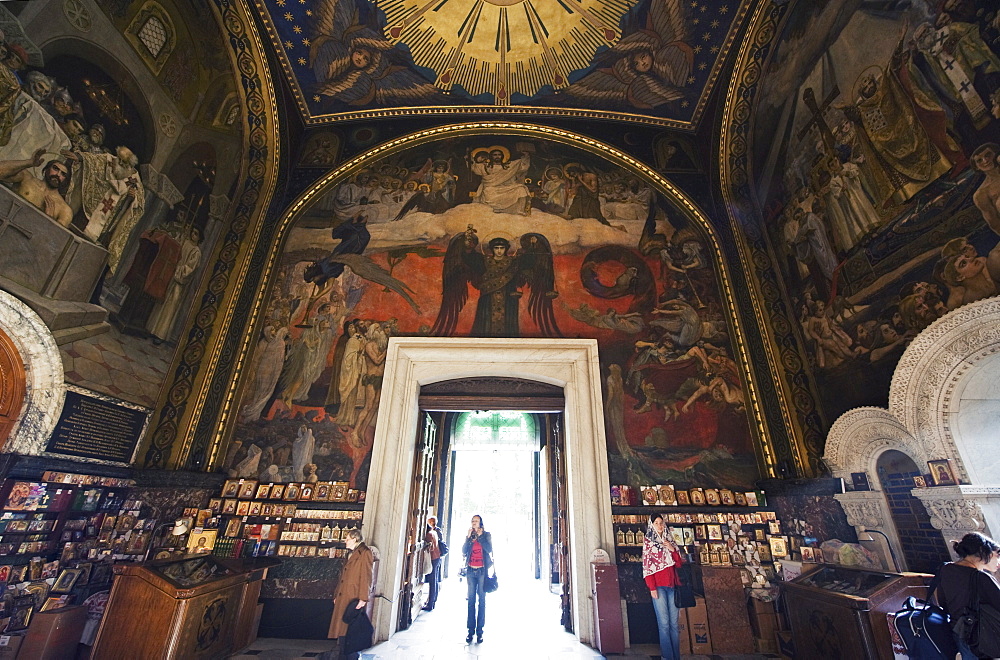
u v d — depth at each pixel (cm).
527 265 887
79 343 574
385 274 875
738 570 614
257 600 610
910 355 555
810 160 762
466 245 905
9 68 489
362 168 987
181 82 752
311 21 845
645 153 1001
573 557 692
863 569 482
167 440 694
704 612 589
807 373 749
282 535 660
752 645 575
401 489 712
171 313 739
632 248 907
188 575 488
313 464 719
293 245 899
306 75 920
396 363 794
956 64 523
